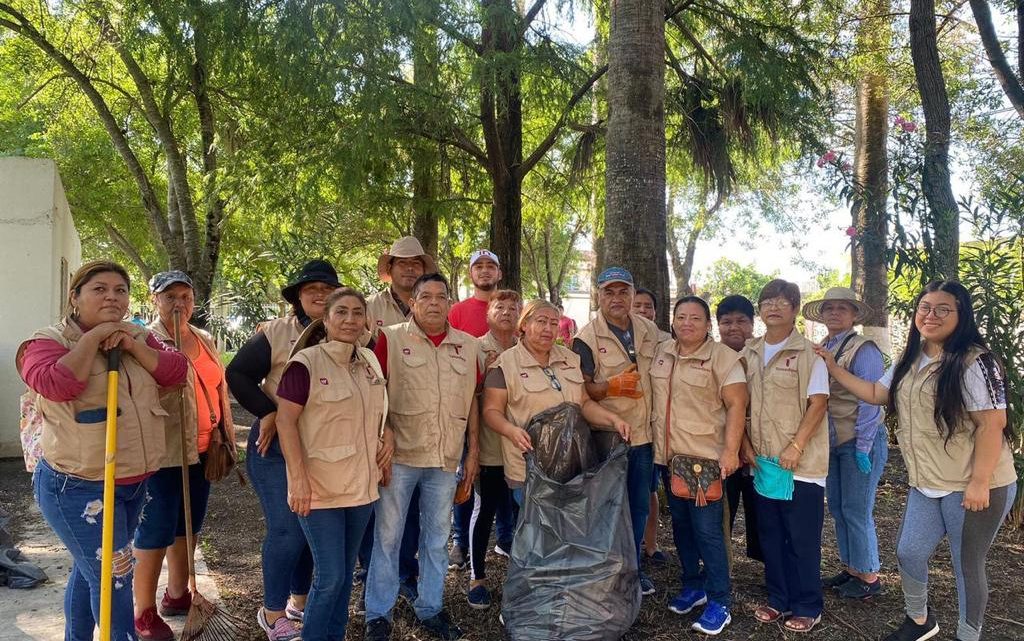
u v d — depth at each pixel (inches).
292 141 389.4
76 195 666.8
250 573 189.3
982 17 331.9
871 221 271.9
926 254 256.2
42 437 112.8
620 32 234.5
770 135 392.8
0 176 316.2
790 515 154.3
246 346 137.1
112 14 453.7
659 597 170.1
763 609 158.9
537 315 153.9
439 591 149.3
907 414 141.9
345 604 134.9
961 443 135.2
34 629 148.6
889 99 433.1
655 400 162.9
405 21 339.3
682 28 406.9
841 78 418.6
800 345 155.2
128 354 117.6
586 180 490.3
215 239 492.7
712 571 154.3
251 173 405.7
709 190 473.4
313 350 126.2
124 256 933.8
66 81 540.4
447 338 150.3
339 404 124.8
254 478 138.8
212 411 150.3
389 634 144.5
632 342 172.2
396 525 144.5
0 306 313.7
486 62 353.4
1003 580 186.2
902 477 295.1
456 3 374.9
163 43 379.6
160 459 120.8
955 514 136.3
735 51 375.2
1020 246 232.5
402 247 175.5
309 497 124.0
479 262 199.2
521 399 153.3
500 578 180.7
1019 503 224.8
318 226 440.1
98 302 113.0
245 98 430.9
